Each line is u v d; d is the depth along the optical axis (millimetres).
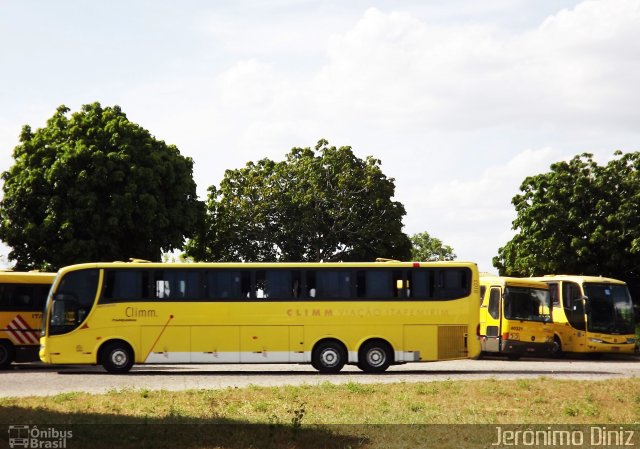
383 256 62406
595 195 53125
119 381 27250
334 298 30000
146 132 52469
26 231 47625
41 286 33688
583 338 39125
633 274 53156
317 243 63469
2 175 49812
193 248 61906
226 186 64500
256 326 29781
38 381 27234
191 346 29625
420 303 30031
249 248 62812
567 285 40281
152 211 49531
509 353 37719
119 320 29594
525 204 55156
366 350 29984
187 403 20781
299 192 63031
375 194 62688
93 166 49031
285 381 27219
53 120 52250
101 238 48094
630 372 31000
